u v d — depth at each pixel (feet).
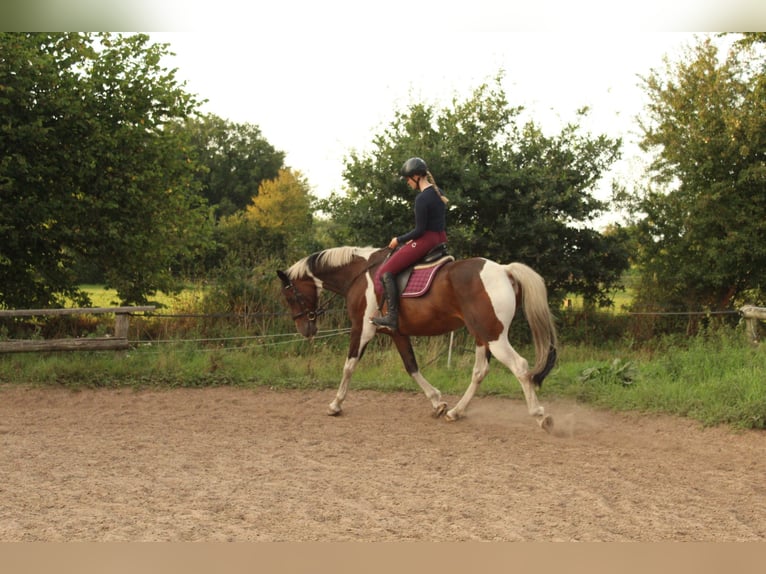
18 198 37.24
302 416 24.99
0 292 40.14
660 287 49.21
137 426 23.17
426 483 16.56
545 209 43.62
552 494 15.70
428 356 36.09
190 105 42.55
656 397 25.79
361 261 25.50
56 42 39.68
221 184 197.06
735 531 13.46
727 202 45.85
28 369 31.91
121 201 39.91
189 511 14.37
